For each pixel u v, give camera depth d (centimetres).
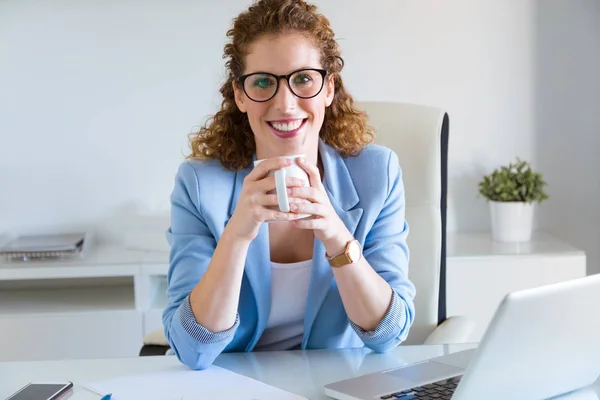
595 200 327
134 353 289
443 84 319
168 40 312
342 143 167
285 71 145
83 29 310
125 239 317
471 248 297
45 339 287
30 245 290
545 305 105
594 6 318
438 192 199
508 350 106
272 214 131
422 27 316
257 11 148
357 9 313
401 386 123
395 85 318
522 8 318
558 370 116
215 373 136
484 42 318
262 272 155
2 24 308
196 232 159
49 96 313
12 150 314
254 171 131
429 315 196
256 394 124
